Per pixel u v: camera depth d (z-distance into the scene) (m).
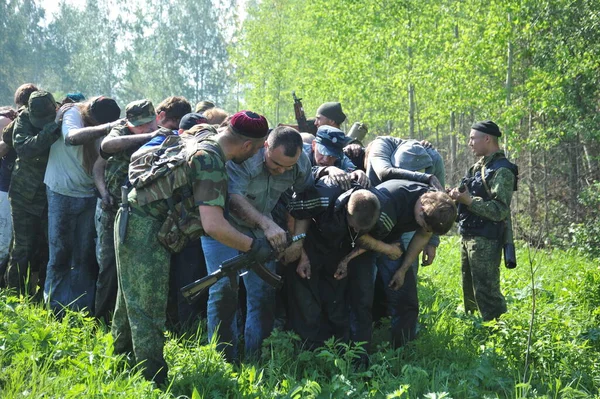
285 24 35.12
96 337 4.34
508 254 5.89
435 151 5.67
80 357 3.99
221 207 3.75
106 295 5.09
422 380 4.31
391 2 19.42
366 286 4.68
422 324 5.57
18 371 3.70
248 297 4.68
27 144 5.29
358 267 4.69
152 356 3.93
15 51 66.81
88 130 5.00
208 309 4.55
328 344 4.43
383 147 5.41
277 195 4.51
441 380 4.40
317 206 4.45
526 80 16.84
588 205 15.23
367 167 5.44
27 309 4.73
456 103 16.92
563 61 15.49
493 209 5.78
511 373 4.68
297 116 6.57
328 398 3.86
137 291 3.90
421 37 18.59
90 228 5.41
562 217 15.89
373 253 4.75
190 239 3.91
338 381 3.92
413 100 20.95
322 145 5.12
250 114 3.93
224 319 4.50
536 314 5.54
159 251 3.89
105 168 5.09
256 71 35.66
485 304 5.92
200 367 4.09
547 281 8.43
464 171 22.97
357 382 4.23
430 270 8.45
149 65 77.56
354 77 21.95
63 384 3.68
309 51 28.83
